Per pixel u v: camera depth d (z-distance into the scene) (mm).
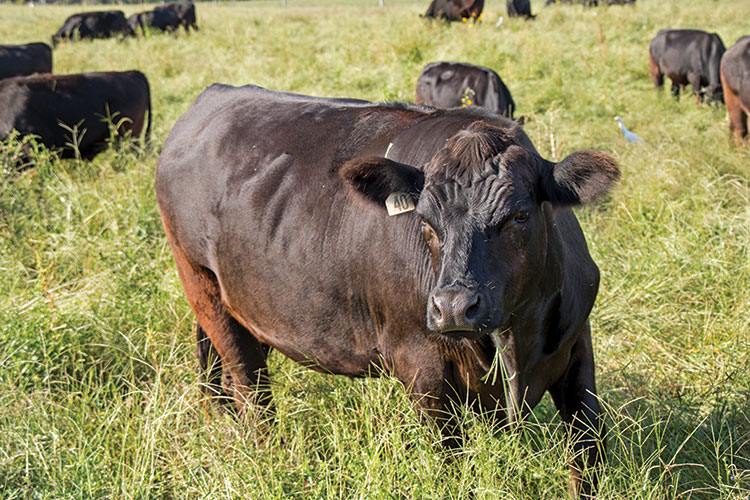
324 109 3994
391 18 20734
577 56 14062
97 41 22234
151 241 6488
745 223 5953
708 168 7309
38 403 4172
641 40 16047
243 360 4387
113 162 8797
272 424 4020
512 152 2896
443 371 3287
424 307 3174
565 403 3469
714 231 6082
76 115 9562
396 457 3256
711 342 4660
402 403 3572
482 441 3189
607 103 11281
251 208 3857
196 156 4246
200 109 4531
